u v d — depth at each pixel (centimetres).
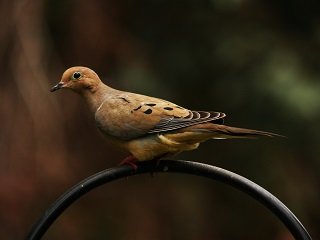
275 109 1504
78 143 1452
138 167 652
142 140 683
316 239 1553
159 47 1573
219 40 1568
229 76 1552
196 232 1541
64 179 1382
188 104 1580
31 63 1362
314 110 1479
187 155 1584
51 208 592
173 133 670
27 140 1354
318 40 1589
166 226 1529
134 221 1505
